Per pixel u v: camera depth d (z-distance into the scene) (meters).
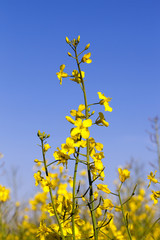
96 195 0.37
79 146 0.36
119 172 0.37
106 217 0.37
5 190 0.68
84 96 0.37
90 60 0.38
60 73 0.39
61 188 0.38
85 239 0.38
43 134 0.37
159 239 0.49
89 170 0.36
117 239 0.52
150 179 0.41
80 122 0.36
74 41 0.39
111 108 0.37
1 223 0.67
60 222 0.38
